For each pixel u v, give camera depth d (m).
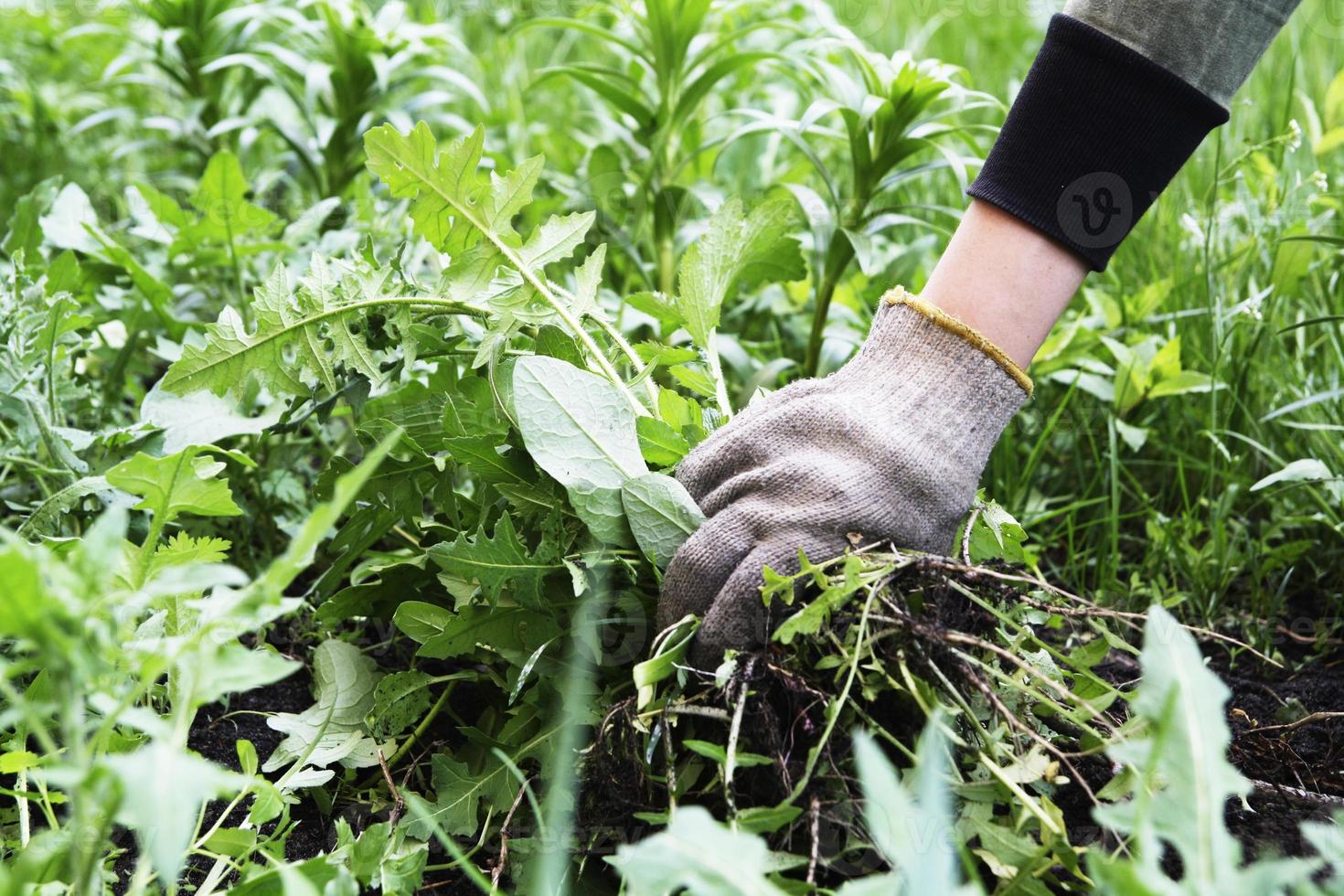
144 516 1.58
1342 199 2.26
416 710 1.40
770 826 1.03
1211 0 1.22
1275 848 1.17
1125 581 1.90
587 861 1.22
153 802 0.78
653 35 2.24
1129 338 2.13
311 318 1.43
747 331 2.46
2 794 1.20
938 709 1.09
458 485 1.88
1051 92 1.27
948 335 1.30
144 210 2.08
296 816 1.35
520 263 1.44
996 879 1.14
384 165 1.40
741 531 1.23
